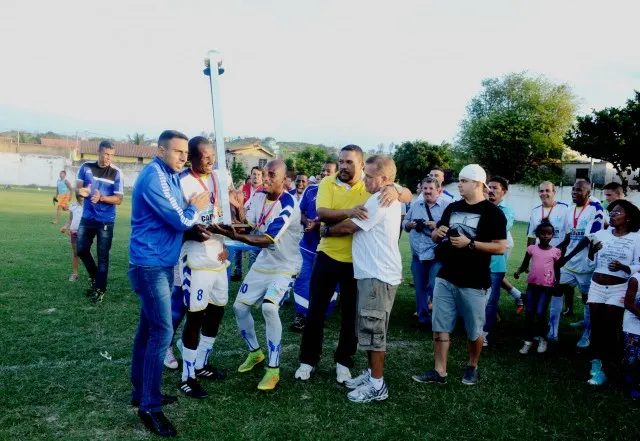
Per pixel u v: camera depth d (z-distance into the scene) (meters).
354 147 4.30
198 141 3.80
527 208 38.12
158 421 3.21
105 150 6.37
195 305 3.77
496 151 38.91
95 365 4.27
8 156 49.41
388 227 3.85
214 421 3.41
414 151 44.56
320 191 4.40
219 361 4.60
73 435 3.12
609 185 6.13
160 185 3.21
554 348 5.59
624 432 3.55
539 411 3.85
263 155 55.06
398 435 3.36
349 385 4.13
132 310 6.06
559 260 5.35
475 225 4.28
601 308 4.61
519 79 42.91
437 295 4.38
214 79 3.78
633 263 4.51
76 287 7.09
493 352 5.35
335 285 4.39
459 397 4.05
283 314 6.55
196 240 3.79
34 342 4.75
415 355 5.09
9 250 9.88
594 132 30.69
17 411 3.38
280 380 4.25
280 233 3.98
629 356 4.28
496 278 5.57
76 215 7.39
